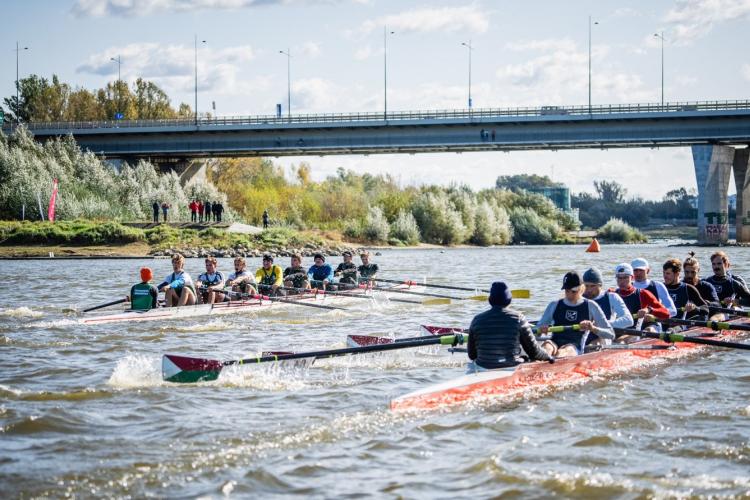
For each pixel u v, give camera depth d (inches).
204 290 892.6
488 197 5191.9
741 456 358.3
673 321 617.9
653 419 417.7
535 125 2999.5
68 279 1571.1
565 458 357.7
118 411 436.8
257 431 398.3
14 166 3073.3
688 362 577.6
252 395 473.7
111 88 5088.6
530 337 480.4
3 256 2496.3
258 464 351.6
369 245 3678.6
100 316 808.9
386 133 3115.2
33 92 4970.5
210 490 323.3
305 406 447.8
